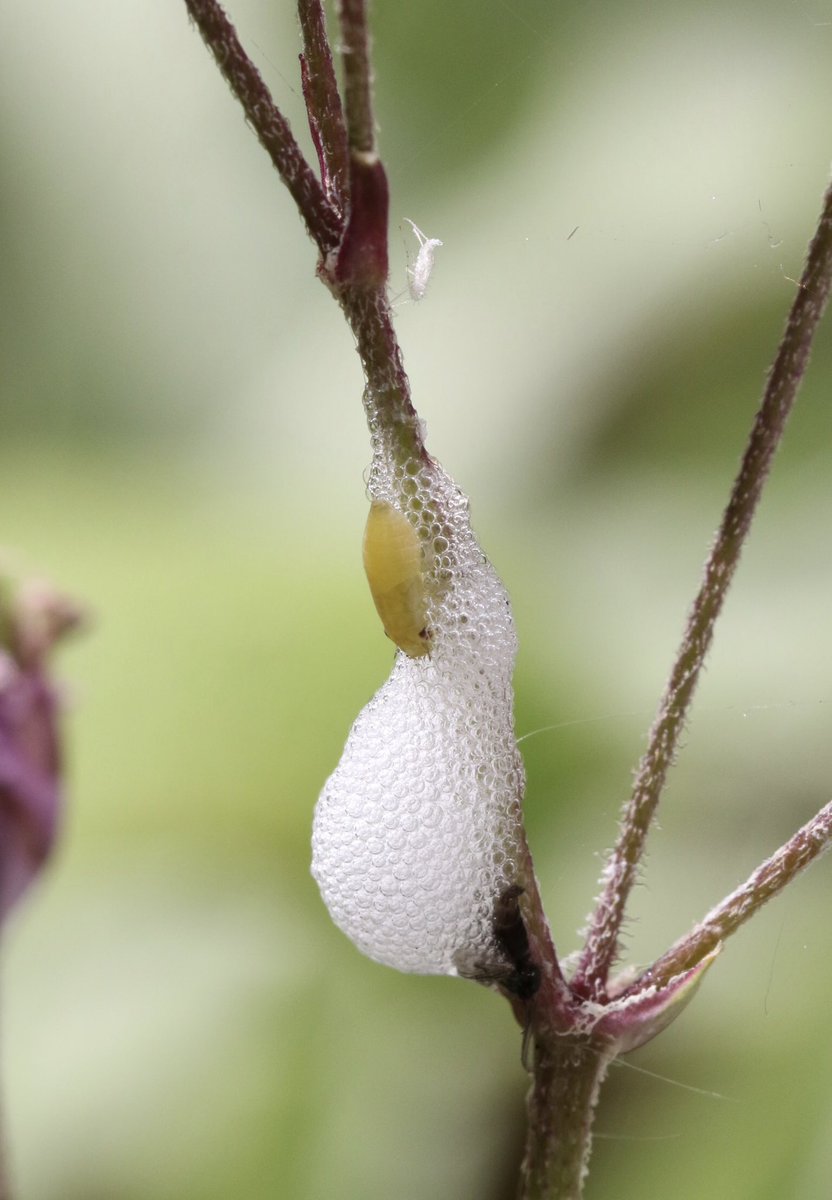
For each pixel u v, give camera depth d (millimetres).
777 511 289
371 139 156
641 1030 164
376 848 165
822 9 296
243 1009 215
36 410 362
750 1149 202
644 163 312
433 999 222
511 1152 212
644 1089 207
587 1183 206
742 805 249
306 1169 207
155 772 245
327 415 341
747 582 283
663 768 166
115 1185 204
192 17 157
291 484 333
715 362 307
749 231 298
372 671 263
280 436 345
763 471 165
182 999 215
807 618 271
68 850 235
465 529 164
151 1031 211
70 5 360
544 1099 165
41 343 366
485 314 328
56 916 224
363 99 156
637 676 276
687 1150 204
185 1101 208
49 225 365
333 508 315
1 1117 157
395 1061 216
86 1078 208
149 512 306
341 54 156
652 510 306
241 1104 208
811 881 212
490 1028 220
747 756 253
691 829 246
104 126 365
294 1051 212
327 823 167
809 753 250
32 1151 204
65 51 363
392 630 163
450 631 164
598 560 304
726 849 244
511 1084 217
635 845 166
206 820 244
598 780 254
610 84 322
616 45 322
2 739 153
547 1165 165
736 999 209
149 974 218
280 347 358
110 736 250
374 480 162
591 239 316
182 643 260
